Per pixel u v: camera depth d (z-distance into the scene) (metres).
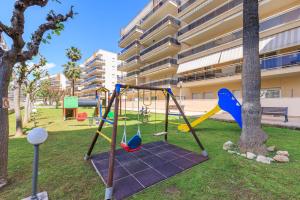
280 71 11.88
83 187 2.89
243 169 3.46
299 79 12.24
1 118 3.04
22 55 3.06
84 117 11.64
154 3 29.06
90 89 57.03
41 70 13.05
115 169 3.61
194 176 3.24
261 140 4.43
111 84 57.38
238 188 2.77
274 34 12.62
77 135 7.44
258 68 4.62
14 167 3.80
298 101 11.11
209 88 19.86
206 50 18.47
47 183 3.02
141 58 30.42
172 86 24.08
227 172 3.35
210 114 7.79
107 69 56.84
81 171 3.55
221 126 8.96
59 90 61.34
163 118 14.12
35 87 15.62
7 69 3.05
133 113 20.50
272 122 8.87
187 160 4.08
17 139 6.73
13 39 2.80
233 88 17.16
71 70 32.19
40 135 2.35
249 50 4.68
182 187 2.85
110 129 8.86
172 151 4.84
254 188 2.74
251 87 4.60
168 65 23.84
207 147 5.17
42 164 3.96
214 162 3.92
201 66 18.58
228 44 16.14
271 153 4.43
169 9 25.02
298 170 3.36
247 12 4.75
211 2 18.30
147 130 8.47
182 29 22.11
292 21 11.51
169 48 24.11
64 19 3.43
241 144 4.67
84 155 4.62
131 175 3.32
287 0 12.80
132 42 32.50
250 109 4.56
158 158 4.27
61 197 2.60
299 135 6.42
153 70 27.23
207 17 18.34
